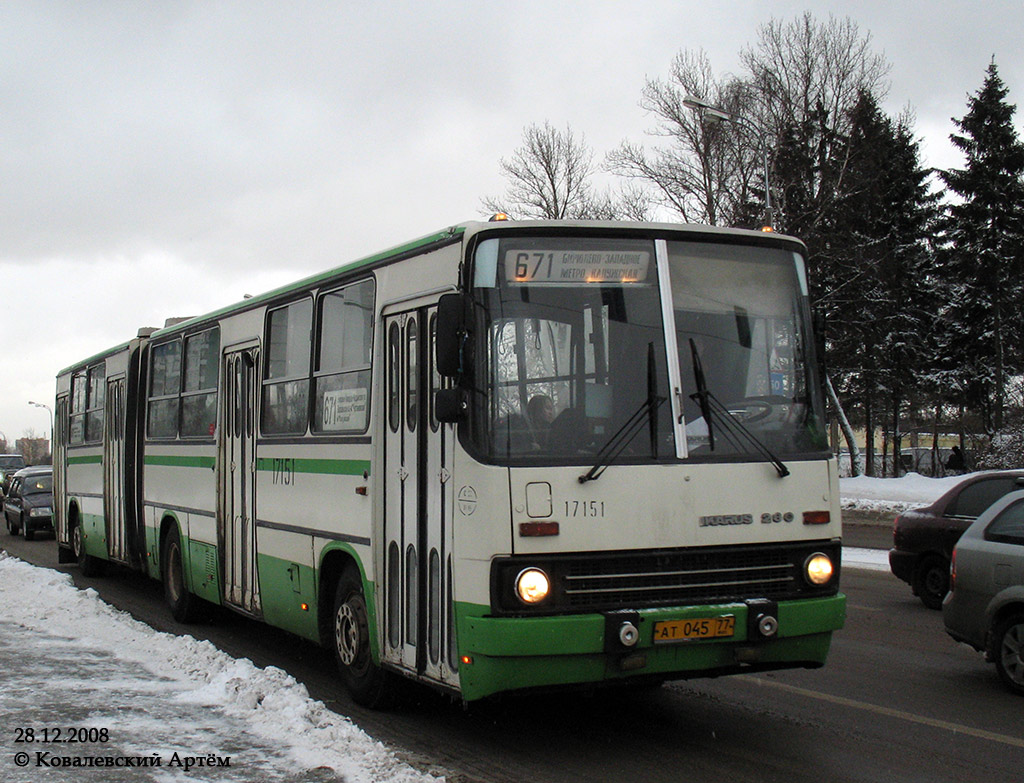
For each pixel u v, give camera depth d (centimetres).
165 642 959
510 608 598
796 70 4100
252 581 991
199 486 1142
